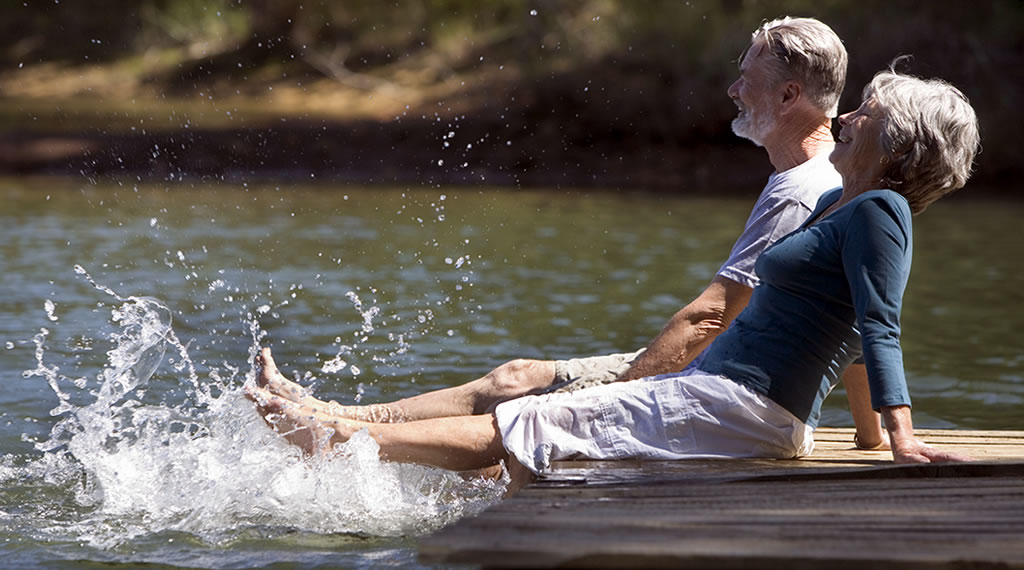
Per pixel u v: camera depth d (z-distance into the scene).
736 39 52.72
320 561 9.11
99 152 54.28
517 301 21.69
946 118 9.35
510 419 9.93
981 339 18.88
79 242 29.36
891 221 9.12
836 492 8.24
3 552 9.24
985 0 51.84
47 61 87.25
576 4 61.59
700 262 26.88
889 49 50.28
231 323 19.36
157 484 10.69
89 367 16.16
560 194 44.22
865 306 9.09
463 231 32.62
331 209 38.41
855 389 10.71
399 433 10.14
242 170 51.81
